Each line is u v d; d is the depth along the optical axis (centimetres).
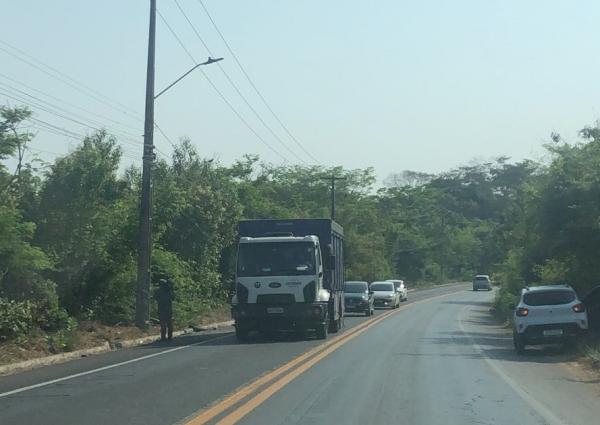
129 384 1552
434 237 12069
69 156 2797
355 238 7869
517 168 15200
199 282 3988
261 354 2147
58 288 2692
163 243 3925
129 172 3816
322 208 7844
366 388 1485
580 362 2003
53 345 2214
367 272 7888
